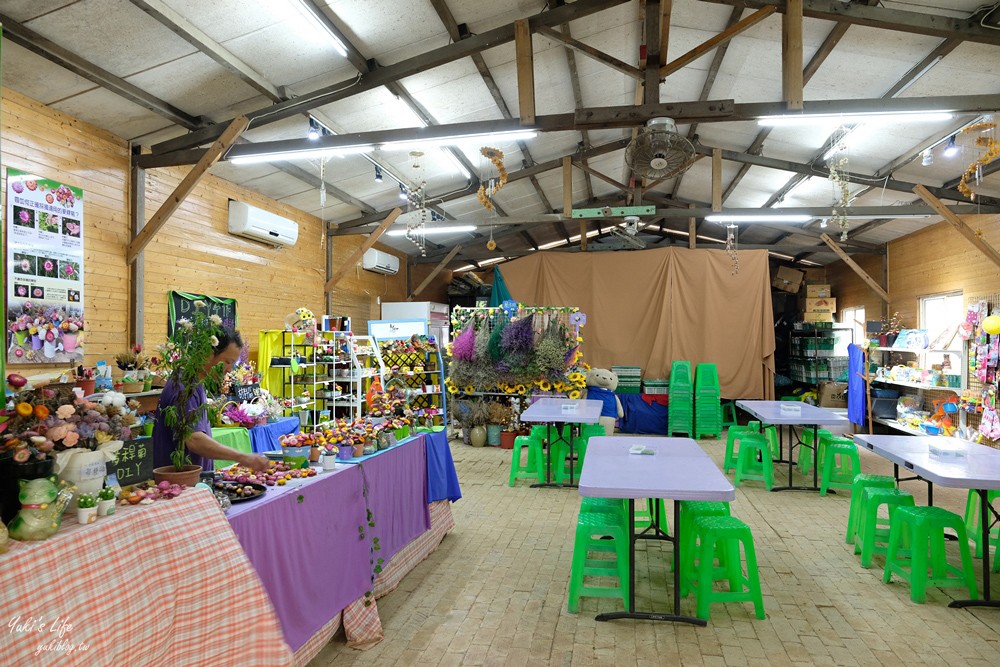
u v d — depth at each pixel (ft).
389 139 18.29
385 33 17.35
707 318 35.78
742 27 16.84
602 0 17.15
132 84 16.83
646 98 17.58
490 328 30.73
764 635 10.52
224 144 18.52
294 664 8.75
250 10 15.02
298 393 24.94
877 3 16.51
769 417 20.48
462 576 13.30
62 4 13.33
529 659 9.74
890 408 31.55
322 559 9.57
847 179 25.39
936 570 12.51
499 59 20.62
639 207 29.73
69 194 17.03
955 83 19.16
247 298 25.64
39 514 5.29
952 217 25.11
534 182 35.22
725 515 12.05
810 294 43.47
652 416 33.91
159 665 5.70
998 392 23.18
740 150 29.40
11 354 15.15
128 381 17.28
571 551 14.94
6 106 15.38
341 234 33.04
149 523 6.21
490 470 24.76
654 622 11.03
